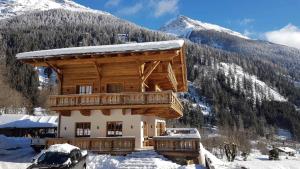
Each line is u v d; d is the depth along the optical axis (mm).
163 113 29484
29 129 53281
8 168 21266
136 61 25297
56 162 15766
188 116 124750
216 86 174000
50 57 25484
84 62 26125
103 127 25734
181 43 23828
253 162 48625
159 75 27531
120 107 24609
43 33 173250
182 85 36375
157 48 23516
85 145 24047
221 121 134375
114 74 26578
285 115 159875
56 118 58031
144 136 27109
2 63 93938
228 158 51875
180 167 19875
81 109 25406
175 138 22375
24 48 141250
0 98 83188
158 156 22047
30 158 24281
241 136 89875
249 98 174000
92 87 27141
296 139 139000
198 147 21969
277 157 59500
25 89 109375
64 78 27766
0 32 160500
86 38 178625
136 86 25969
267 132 140125
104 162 21656
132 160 21328
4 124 52906
